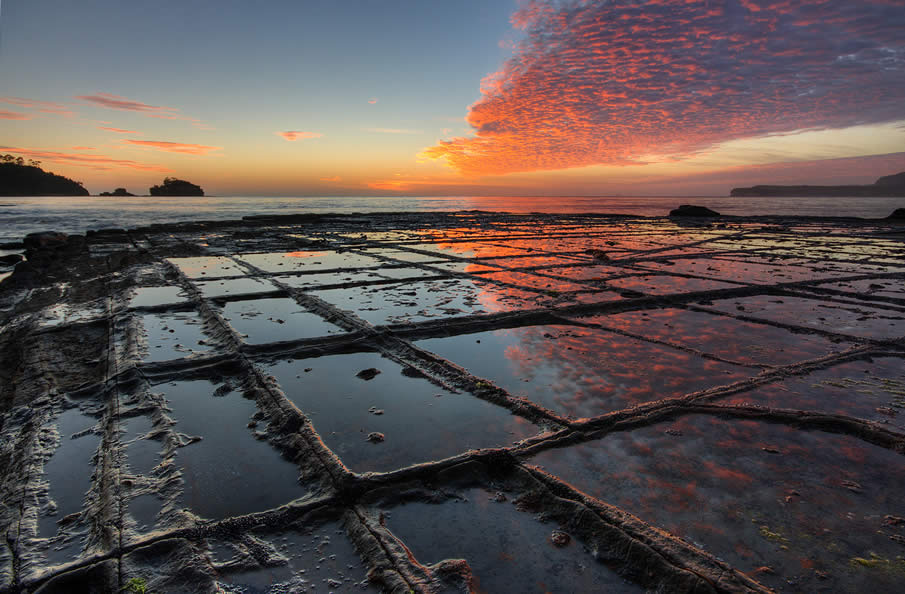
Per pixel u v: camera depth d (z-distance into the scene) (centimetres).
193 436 247
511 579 154
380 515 184
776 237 1346
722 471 211
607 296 566
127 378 319
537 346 388
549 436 241
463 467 213
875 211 6162
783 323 450
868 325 443
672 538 167
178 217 3312
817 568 155
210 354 368
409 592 144
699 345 387
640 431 246
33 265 842
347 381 318
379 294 575
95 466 222
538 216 2530
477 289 608
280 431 252
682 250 1036
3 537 174
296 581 152
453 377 321
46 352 382
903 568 156
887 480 204
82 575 155
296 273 726
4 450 240
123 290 609
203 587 149
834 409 267
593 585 152
